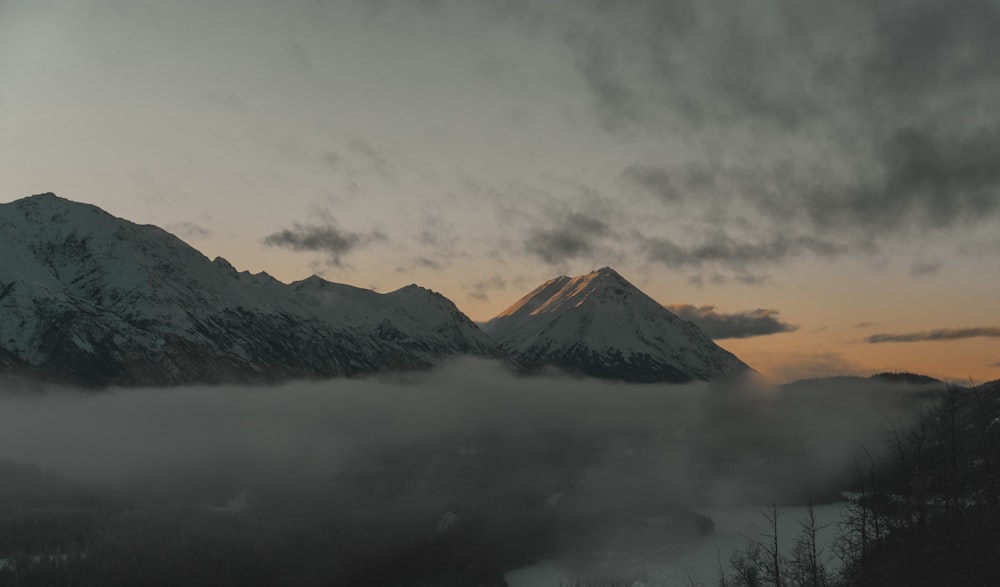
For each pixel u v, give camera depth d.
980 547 67.88
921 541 72.88
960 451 78.00
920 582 69.19
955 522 72.06
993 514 70.12
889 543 76.88
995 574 65.38
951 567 68.38
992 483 73.19
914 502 80.25
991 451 76.50
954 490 74.12
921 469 81.06
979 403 78.69
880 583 72.38
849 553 81.75
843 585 77.56
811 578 79.50
